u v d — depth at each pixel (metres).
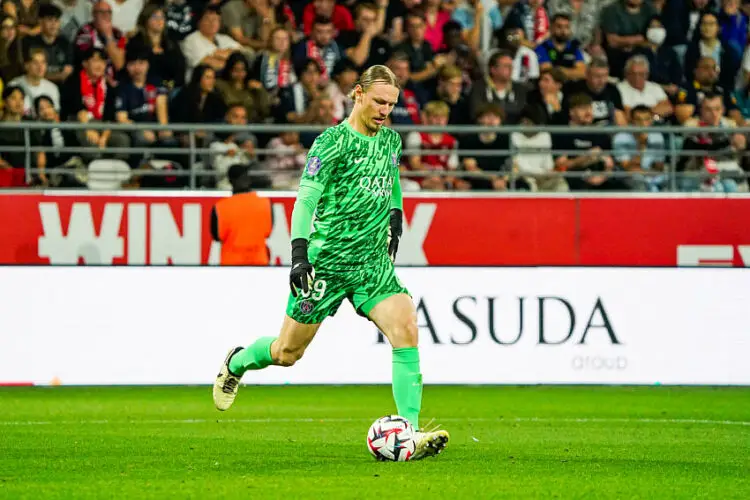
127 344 45.16
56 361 44.91
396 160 24.52
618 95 57.88
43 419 35.69
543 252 47.53
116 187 51.88
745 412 39.31
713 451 28.30
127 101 54.25
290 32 58.84
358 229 24.08
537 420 36.41
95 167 51.50
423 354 45.38
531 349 45.62
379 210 24.20
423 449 24.78
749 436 32.03
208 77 54.44
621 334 45.97
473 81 58.62
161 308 45.34
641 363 45.97
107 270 45.12
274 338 25.91
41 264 45.00
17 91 52.28
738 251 47.84
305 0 60.03
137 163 52.12
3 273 44.75
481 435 31.78
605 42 61.97
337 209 23.95
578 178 53.94
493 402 42.28
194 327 45.44
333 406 40.41
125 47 55.88
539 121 55.88
